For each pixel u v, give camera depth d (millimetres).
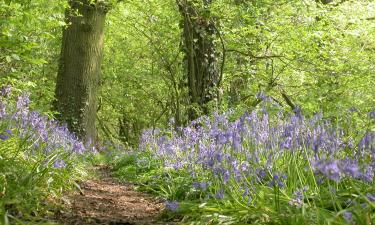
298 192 4066
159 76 25766
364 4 13578
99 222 4805
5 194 4648
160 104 30891
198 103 13461
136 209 5961
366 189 3895
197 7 13430
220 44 13953
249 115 5551
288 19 12664
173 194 6484
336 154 4516
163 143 9258
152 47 23188
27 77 12266
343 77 11617
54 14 9727
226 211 4281
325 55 12312
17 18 8148
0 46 7938
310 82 13773
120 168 10828
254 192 4602
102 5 16172
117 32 24406
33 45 8219
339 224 3248
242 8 13102
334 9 12789
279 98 15125
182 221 4664
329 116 5953
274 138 5211
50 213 4867
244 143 5461
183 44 14320
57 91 16141
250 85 14359
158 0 19062
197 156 6461
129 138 33625
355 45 13062
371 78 11625
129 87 28406
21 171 5281
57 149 7414
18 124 6727
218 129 6215
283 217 3734
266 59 14172
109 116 31906
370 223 3197
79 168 8891
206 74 13570
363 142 4312
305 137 4770
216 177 4945
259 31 13031
